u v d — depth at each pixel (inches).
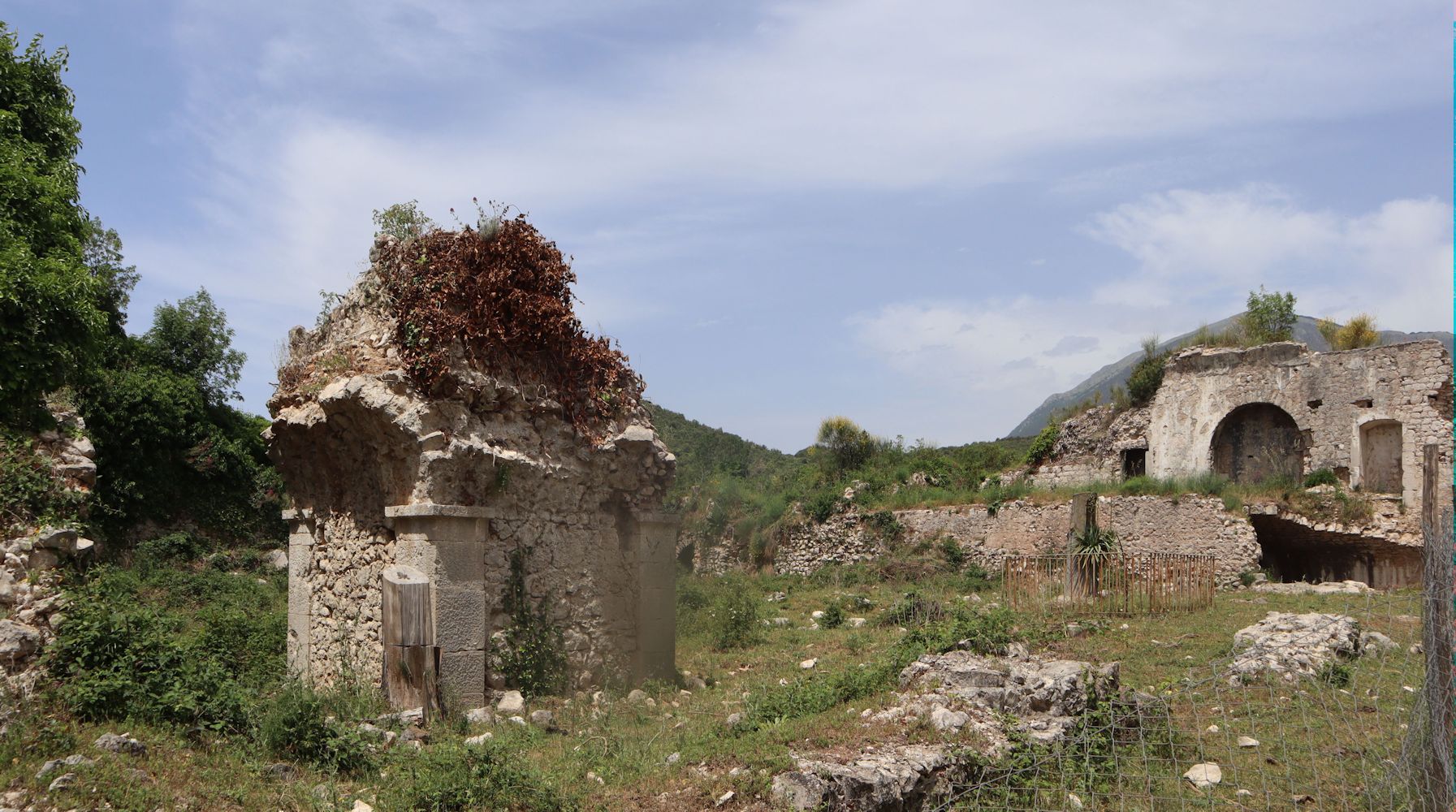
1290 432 1156.5
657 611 513.0
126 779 271.7
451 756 300.0
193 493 1087.0
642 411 530.0
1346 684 407.2
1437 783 255.1
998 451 1579.7
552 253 483.2
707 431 2037.4
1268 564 1051.9
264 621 569.3
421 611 405.1
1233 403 1185.4
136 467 1022.4
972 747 299.4
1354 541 976.9
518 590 450.9
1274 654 433.4
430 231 467.5
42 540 370.0
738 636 646.5
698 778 278.8
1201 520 997.8
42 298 461.4
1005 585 756.6
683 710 429.4
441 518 420.2
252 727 333.4
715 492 1491.1
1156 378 1289.4
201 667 360.2
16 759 272.1
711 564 1378.0
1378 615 599.5
